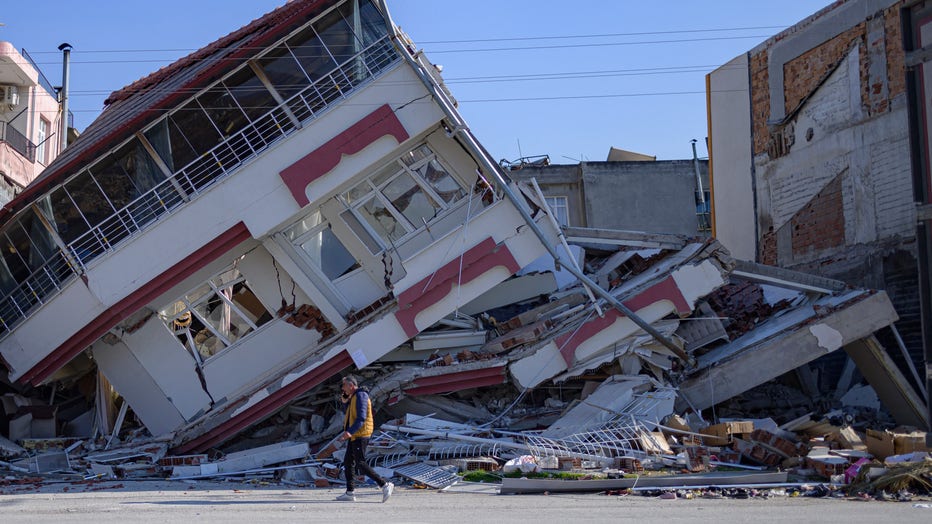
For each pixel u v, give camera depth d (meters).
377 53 18.06
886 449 13.38
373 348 17.28
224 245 17.56
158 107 17.39
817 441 14.70
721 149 29.08
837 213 23.58
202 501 11.18
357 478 13.96
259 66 17.81
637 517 8.88
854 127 22.91
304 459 15.66
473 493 11.93
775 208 26.23
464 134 17.84
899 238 21.27
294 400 17.86
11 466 16.03
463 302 17.66
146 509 10.18
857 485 11.66
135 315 18.25
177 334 18.61
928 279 12.86
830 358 23.03
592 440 14.93
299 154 17.59
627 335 17.50
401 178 18.62
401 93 17.89
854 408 19.50
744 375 17.25
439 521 8.63
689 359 17.88
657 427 15.56
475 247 17.70
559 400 17.83
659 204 36.75
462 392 18.14
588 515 9.12
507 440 15.41
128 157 17.67
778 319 18.98
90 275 17.44
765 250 26.69
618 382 17.09
